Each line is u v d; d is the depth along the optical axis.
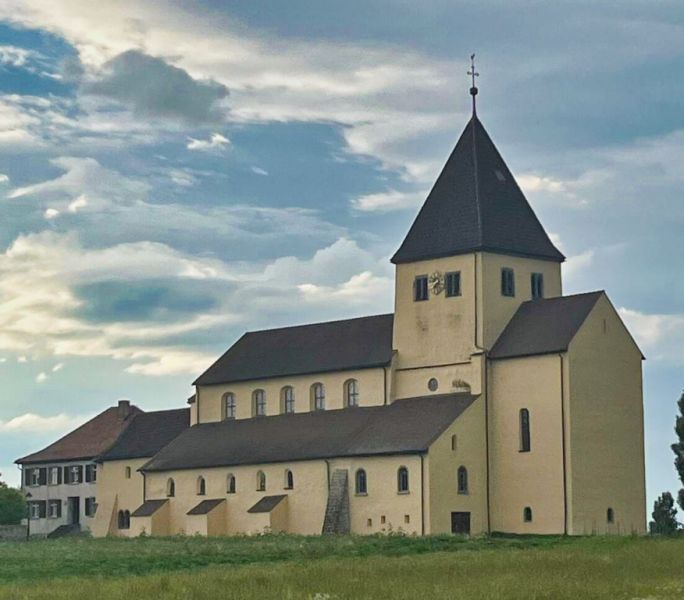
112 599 56.84
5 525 156.12
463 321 115.88
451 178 120.25
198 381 138.00
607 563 71.44
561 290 120.81
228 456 127.75
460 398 114.25
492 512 112.31
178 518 131.50
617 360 113.06
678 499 111.88
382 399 120.94
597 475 110.19
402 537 105.12
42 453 177.38
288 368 130.50
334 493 116.38
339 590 58.34
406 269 120.56
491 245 115.94
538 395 110.69
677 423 113.62
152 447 142.12
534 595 56.00
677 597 55.97
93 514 170.75
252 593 57.47
